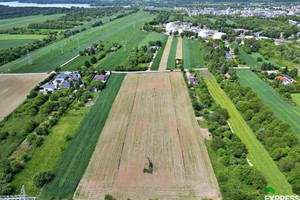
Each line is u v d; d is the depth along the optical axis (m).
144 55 187.50
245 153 78.69
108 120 100.62
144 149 82.50
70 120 101.38
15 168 72.94
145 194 64.94
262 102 103.81
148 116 102.94
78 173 72.19
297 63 169.62
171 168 73.88
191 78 136.38
